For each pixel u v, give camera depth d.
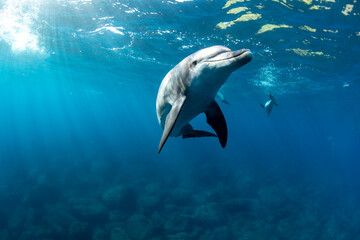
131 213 14.22
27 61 23.86
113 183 19.91
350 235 14.45
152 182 20.20
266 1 9.27
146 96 46.47
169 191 18.05
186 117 3.53
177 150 42.59
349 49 12.65
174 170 26.31
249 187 21.34
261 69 18.11
